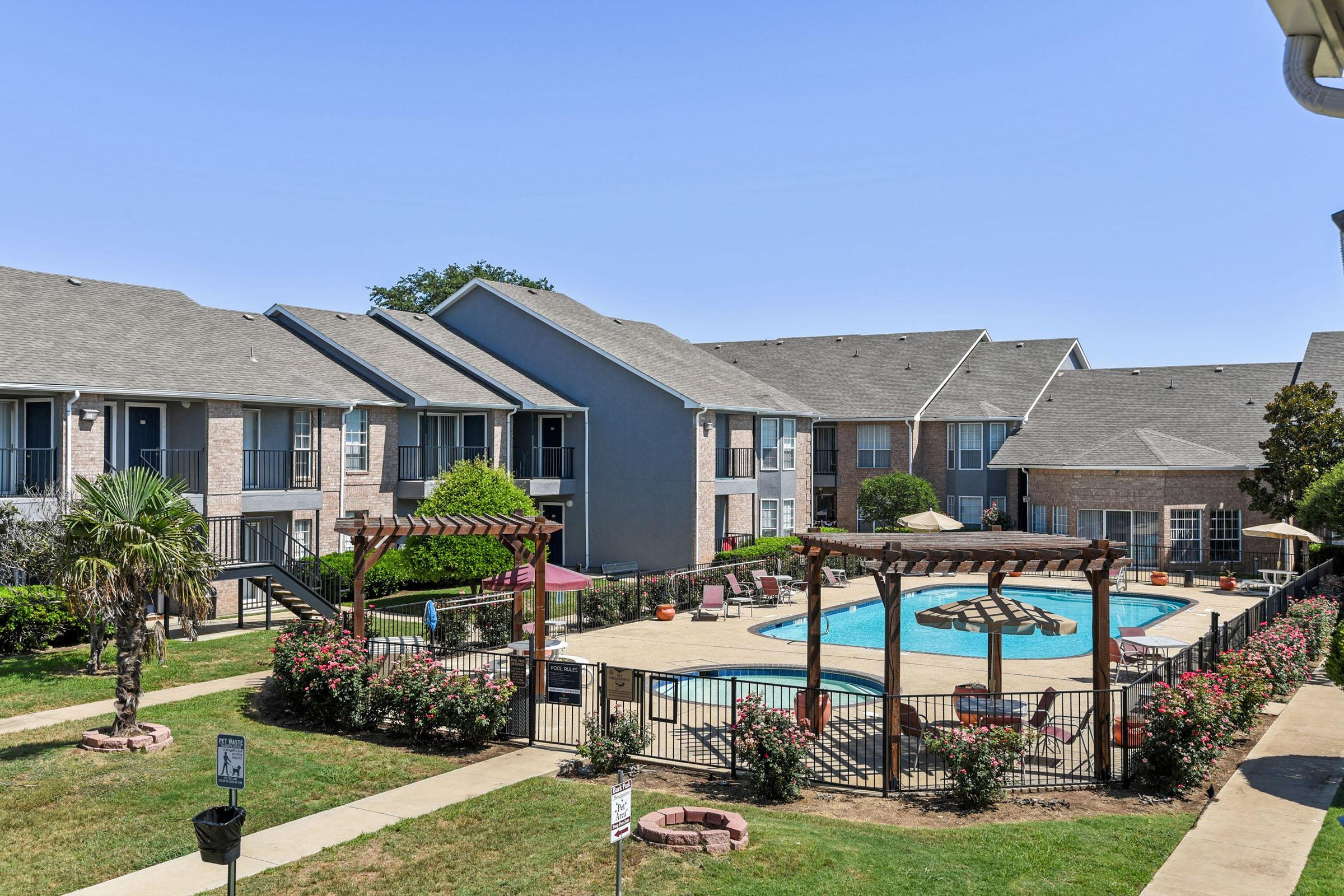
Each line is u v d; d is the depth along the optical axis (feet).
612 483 127.95
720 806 42.60
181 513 52.34
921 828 39.93
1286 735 54.24
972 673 70.28
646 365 130.00
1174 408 147.64
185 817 40.63
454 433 120.57
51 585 52.03
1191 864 36.06
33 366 76.79
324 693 54.54
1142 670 70.74
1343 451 117.70
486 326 137.39
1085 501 134.62
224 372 92.99
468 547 95.14
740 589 104.01
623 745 47.09
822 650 79.46
